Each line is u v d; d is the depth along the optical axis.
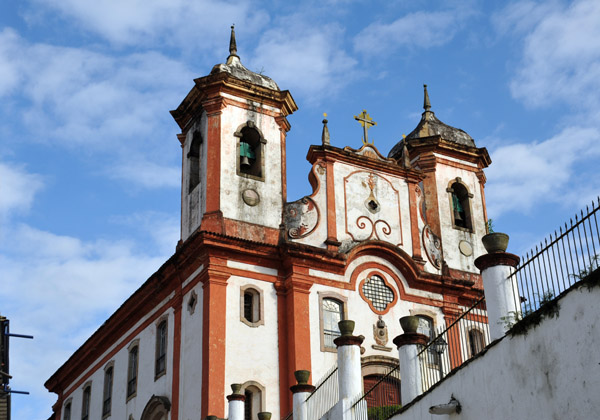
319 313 24.95
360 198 27.31
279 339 24.47
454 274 28.52
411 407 14.06
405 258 26.75
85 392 32.50
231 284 24.47
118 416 28.39
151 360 26.84
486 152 31.31
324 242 26.08
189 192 27.08
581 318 10.48
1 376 26.25
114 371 29.86
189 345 24.53
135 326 28.83
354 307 25.61
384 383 17.12
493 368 12.01
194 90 27.38
